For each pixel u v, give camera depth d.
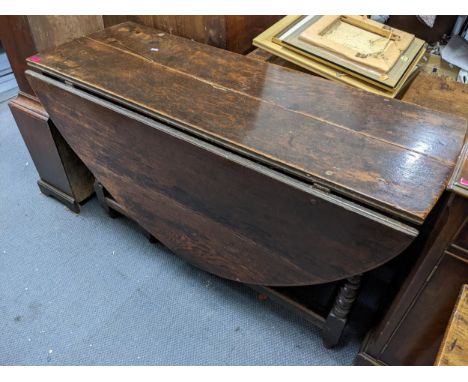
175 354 1.19
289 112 0.94
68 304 1.30
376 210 0.76
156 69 1.09
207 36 1.24
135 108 0.97
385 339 1.02
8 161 1.84
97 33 1.26
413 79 1.17
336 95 0.99
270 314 1.29
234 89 1.02
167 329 1.25
